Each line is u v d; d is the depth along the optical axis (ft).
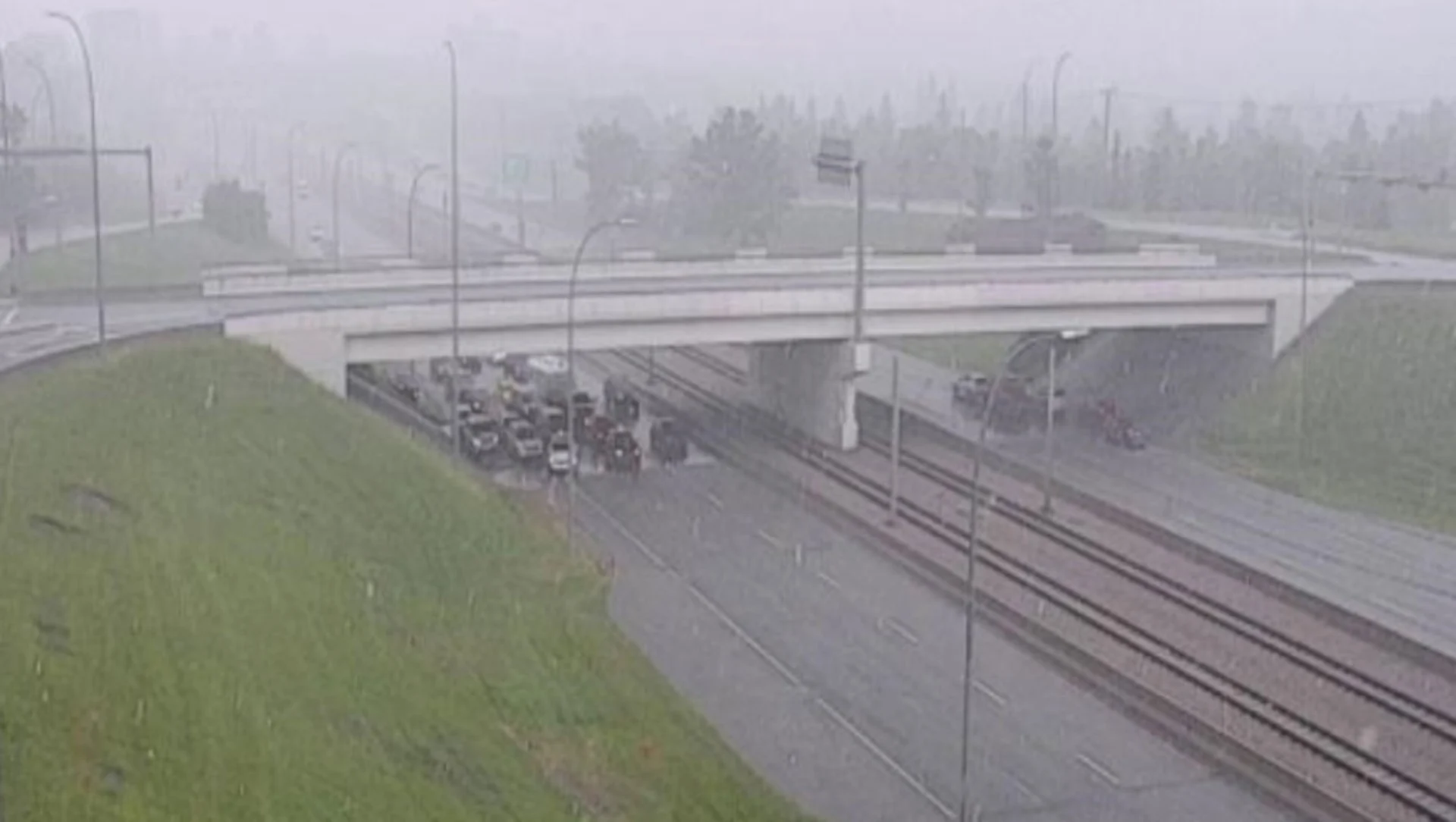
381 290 210.59
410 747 95.71
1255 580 160.86
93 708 80.89
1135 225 348.59
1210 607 152.66
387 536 140.15
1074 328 220.84
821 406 222.69
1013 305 216.54
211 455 141.49
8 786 69.77
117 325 184.96
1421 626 144.15
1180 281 222.48
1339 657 138.10
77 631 90.38
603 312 197.47
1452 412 203.41
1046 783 111.96
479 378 263.90
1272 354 229.04
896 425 184.55
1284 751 117.70
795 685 130.11
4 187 306.14
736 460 212.64
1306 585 157.28
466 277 219.00
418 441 179.32
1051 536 177.47
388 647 112.37
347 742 91.71
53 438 130.11
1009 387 240.12
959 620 148.15
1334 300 231.30
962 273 230.68
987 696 128.36
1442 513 184.24
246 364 170.71
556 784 99.35
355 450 159.12
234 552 118.32
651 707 119.96
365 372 231.50
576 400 232.53
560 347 198.70
